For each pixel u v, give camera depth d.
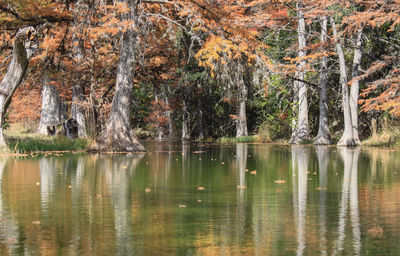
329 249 6.45
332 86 42.75
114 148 26.77
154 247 6.56
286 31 44.03
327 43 36.25
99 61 33.44
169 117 60.25
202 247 6.55
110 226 7.78
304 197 10.57
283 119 46.34
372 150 28.64
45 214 8.73
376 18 30.67
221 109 57.81
